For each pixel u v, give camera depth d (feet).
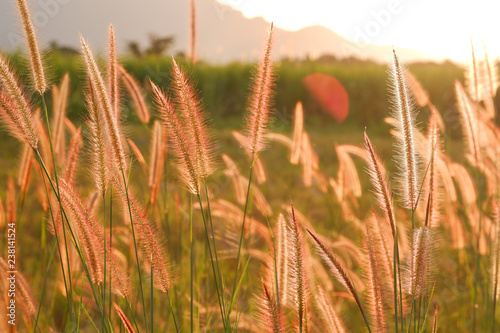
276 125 18.85
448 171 5.68
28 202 9.42
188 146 4.22
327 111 32.65
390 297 4.27
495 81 5.91
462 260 6.59
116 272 4.35
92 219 4.33
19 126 4.15
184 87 4.24
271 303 4.00
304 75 33.01
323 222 9.04
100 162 4.25
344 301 5.91
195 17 6.29
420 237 4.13
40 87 4.25
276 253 4.27
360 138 23.93
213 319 5.32
